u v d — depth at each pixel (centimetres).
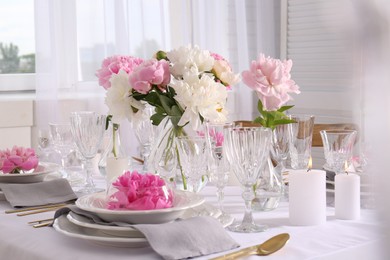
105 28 324
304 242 105
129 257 95
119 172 155
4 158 162
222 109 134
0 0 322
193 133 137
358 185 123
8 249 109
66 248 102
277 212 132
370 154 34
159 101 138
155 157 139
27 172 164
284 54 392
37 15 300
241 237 108
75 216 110
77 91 319
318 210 118
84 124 150
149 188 109
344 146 127
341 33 33
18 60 329
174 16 362
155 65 134
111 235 103
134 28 338
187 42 362
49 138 184
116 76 139
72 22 316
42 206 138
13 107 293
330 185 149
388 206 34
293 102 386
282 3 391
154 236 95
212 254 97
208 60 136
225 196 152
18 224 121
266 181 132
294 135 133
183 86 128
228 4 379
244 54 381
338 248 101
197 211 120
